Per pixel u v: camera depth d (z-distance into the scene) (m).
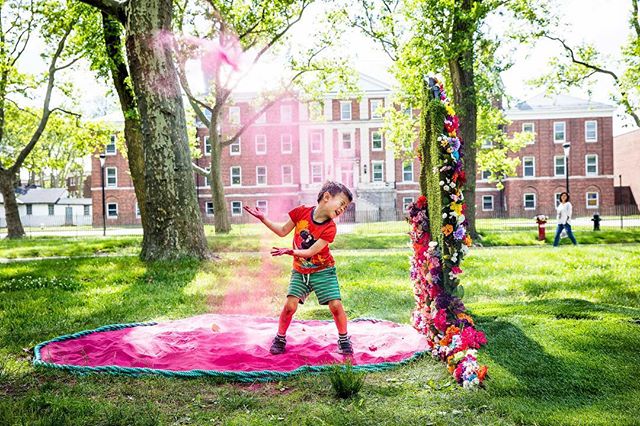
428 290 4.67
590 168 49.72
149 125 12.41
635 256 12.34
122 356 4.63
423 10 18.77
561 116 49.91
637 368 3.88
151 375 4.12
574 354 4.18
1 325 6.27
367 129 52.59
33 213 68.00
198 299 8.03
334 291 4.74
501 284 8.84
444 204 4.35
